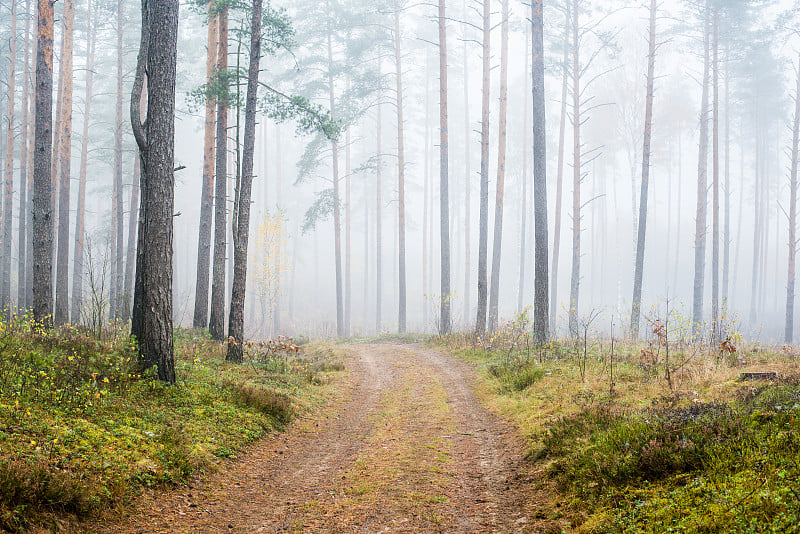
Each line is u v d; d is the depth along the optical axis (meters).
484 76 26.56
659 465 5.90
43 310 14.66
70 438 6.62
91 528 5.26
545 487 6.87
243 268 15.68
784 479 4.61
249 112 15.95
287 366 16.08
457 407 12.46
